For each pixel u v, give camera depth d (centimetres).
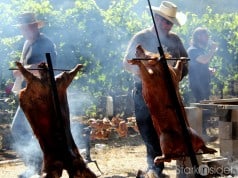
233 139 688
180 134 524
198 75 1053
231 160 684
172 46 686
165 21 670
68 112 504
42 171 481
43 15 1161
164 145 524
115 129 1077
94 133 1002
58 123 485
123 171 810
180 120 511
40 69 497
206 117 978
